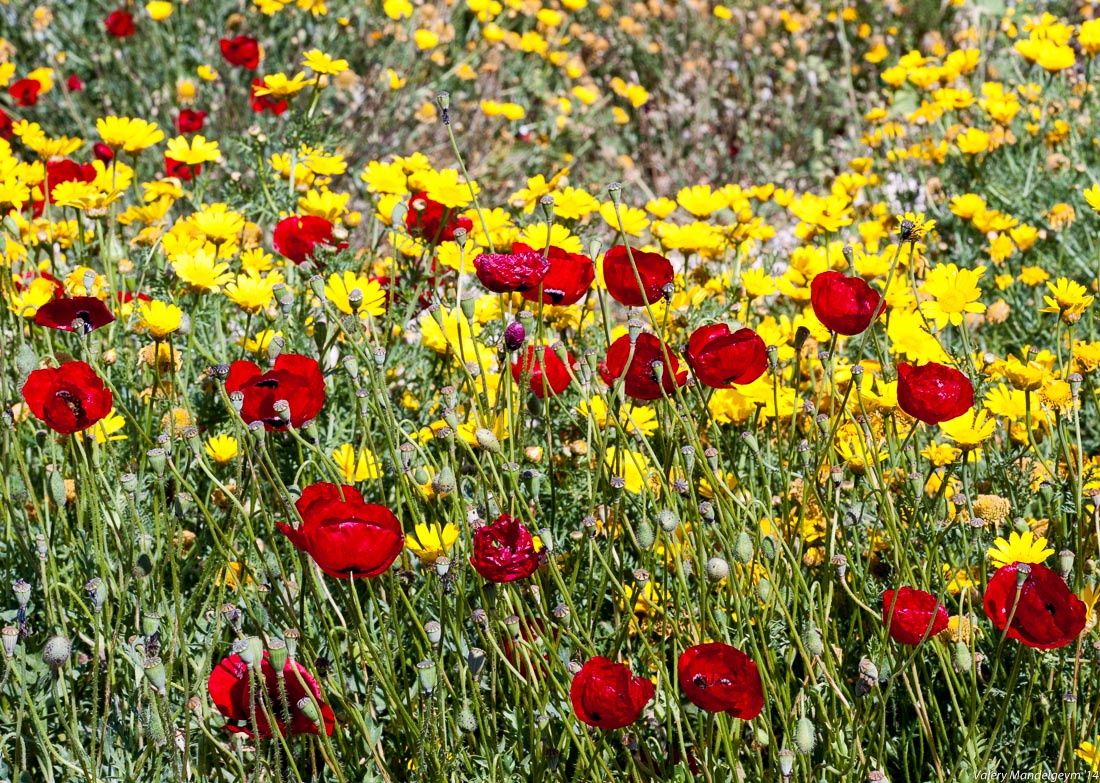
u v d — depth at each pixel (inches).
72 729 96.3
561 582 104.0
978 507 111.0
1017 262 221.8
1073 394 117.7
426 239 162.4
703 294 163.0
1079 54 351.6
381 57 329.4
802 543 117.9
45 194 164.4
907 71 287.3
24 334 154.2
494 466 113.5
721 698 85.4
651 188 350.9
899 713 120.2
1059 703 113.5
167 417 130.6
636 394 108.9
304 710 92.7
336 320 114.0
